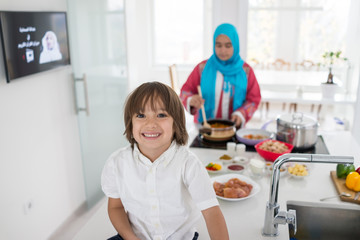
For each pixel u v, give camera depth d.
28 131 2.25
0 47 1.98
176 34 6.27
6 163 2.07
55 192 2.60
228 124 2.22
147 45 6.17
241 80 2.41
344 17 3.64
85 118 2.89
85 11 2.81
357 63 3.20
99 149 3.15
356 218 1.39
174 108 0.96
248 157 1.88
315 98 3.32
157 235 1.06
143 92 0.94
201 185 1.00
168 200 1.02
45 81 2.40
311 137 1.90
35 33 2.21
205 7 6.03
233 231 1.21
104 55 3.17
